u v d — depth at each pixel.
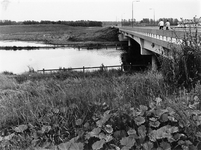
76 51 51.88
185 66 5.30
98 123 3.59
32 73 18.64
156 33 17.75
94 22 190.50
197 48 5.45
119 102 4.43
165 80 5.74
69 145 2.99
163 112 3.64
